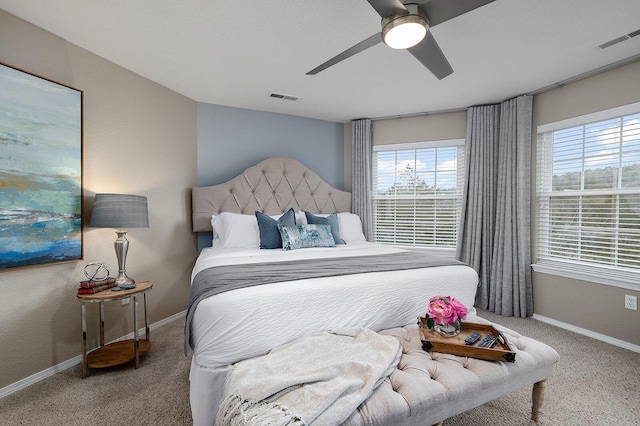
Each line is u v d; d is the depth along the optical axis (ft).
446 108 12.25
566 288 9.79
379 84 9.96
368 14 6.32
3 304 6.28
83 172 7.68
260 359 4.67
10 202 6.27
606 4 6.00
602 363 7.44
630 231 8.45
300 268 6.67
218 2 5.96
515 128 10.89
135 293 7.20
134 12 6.29
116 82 8.56
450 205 12.76
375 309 6.06
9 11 6.26
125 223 7.38
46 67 6.95
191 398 5.32
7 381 6.30
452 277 6.98
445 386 4.27
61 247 7.15
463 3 4.65
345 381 4.00
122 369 7.14
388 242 13.66
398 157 13.53
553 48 7.68
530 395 6.18
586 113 9.29
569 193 9.81
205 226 11.02
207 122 11.63
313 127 13.64
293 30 6.92
